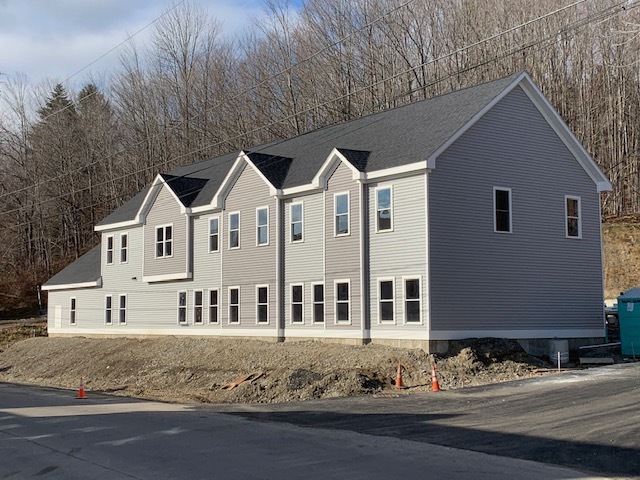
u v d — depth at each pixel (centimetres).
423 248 2662
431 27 5572
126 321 4400
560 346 2753
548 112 3027
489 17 5453
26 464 1205
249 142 6244
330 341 3005
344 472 1070
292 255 3250
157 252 4116
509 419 1575
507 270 2848
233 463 1151
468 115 2816
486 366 2522
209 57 6731
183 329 3916
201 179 4138
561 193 3062
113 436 1466
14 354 4616
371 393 2234
